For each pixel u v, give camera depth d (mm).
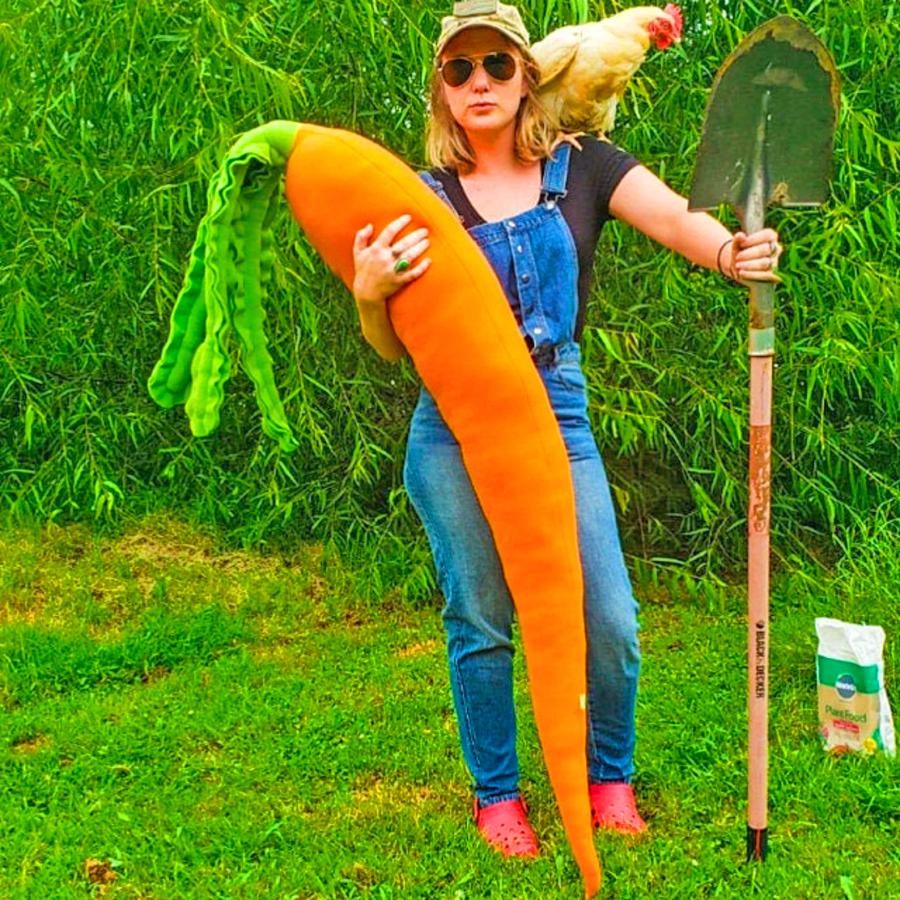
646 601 4551
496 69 2393
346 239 2400
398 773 3150
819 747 3139
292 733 3418
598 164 2500
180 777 3152
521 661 3898
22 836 2834
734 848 2654
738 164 2297
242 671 3934
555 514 2377
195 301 2484
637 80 4180
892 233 4250
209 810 2973
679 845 2668
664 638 4098
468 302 2346
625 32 2523
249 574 4844
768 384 2365
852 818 2775
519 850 2670
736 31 4328
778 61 2248
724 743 3184
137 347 5246
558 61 2490
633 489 4691
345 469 4961
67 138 4840
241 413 5168
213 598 4641
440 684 3764
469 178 2521
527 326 2461
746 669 3748
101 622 4473
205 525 5203
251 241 2510
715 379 4500
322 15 4238
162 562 4945
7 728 3492
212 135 4352
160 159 4746
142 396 5359
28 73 4797
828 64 2248
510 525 2387
